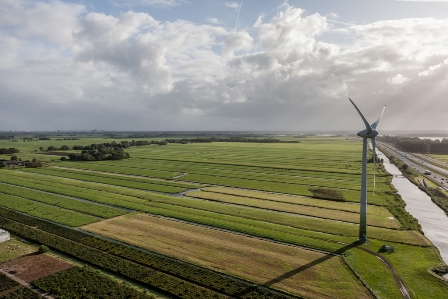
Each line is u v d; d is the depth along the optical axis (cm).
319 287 3816
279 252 4803
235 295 3681
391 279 4016
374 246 5059
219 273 4172
